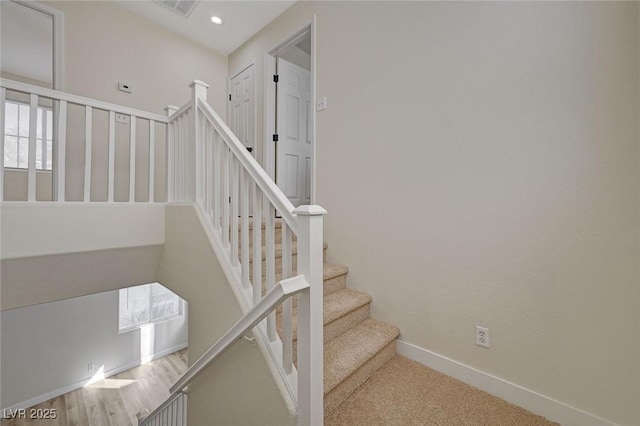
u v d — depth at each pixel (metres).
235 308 1.42
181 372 5.09
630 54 1.15
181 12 3.12
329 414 1.31
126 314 5.22
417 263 1.84
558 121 1.33
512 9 1.46
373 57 2.09
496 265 1.51
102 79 2.95
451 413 1.36
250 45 3.56
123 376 4.92
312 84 2.56
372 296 2.08
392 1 1.97
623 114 1.17
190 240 1.86
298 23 2.81
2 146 1.56
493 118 1.52
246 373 1.30
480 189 1.57
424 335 1.80
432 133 1.76
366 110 2.13
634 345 1.16
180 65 3.55
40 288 1.78
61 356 4.37
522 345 1.43
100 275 2.03
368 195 2.12
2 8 2.68
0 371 3.88
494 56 1.51
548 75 1.35
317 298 1.06
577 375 1.29
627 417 1.17
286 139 3.33
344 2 2.31
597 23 1.22
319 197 2.48
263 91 3.33
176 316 5.85
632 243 1.16
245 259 1.43
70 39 2.76
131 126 2.03
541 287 1.38
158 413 2.28
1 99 1.54
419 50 1.82
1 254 1.53
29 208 1.62
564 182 1.31
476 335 1.58
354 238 2.21
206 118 1.82
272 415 1.16
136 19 3.19
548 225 1.36
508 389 1.46
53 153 2.65
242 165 1.43
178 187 2.17
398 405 1.40
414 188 1.85
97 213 1.87
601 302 1.23
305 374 1.05
